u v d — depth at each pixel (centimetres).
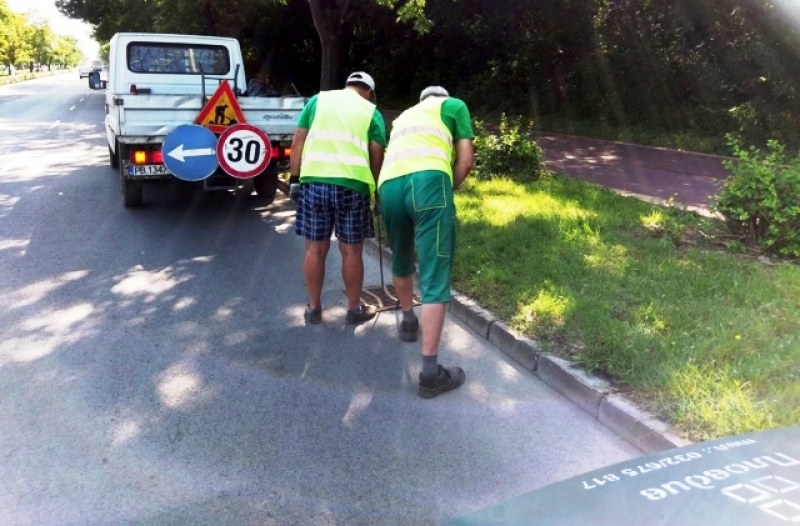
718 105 1702
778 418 340
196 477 324
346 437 363
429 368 405
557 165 1256
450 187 414
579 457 346
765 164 676
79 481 319
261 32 2677
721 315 470
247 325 519
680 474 160
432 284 405
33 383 416
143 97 777
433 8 2206
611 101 1897
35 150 1393
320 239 496
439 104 429
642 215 770
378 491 316
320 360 459
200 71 1007
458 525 152
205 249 725
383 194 432
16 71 8812
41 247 709
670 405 365
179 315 536
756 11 1553
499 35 2192
